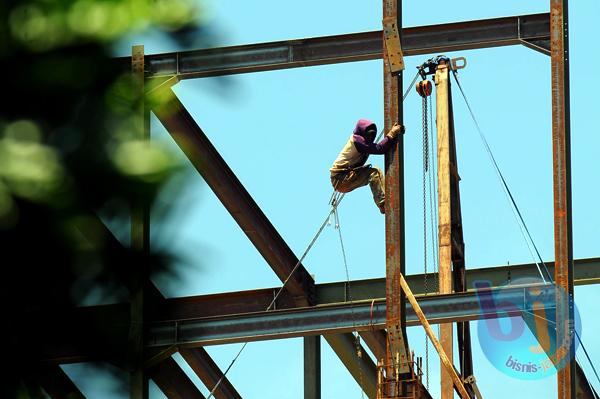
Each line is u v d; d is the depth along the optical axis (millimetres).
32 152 5730
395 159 39250
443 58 52938
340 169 45438
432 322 44062
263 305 51625
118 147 5902
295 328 45219
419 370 37219
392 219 39000
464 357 51875
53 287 5781
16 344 5723
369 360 54000
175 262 5945
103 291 5863
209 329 45469
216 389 50562
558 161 42344
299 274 52250
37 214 5727
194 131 48312
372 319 44969
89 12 5914
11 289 5727
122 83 6027
